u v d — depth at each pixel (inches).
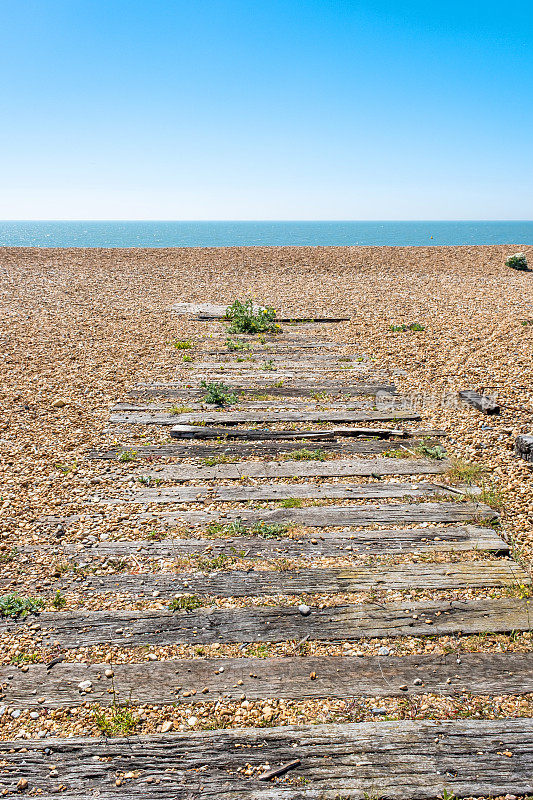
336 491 232.8
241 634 156.0
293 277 800.9
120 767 119.6
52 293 655.8
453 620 160.4
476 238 3489.2
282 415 306.8
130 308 591.2
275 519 212.2
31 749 124.0
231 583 176.7
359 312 569.3
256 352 442.9
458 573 180.2
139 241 3353.8
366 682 140.5
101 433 288.7
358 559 188.7
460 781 116.0
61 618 161.9
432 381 357.1
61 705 134.3
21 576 180.1
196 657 148.9
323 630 157.2
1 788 115.6
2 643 152.9
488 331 467.8
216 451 270.2
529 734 125.6
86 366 395.9
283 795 113.4
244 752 122.5
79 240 3786.9
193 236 4224.9
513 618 160.7
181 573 181.3
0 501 222.7
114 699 134.3
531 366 370.6
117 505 223.0
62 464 255.0
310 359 420.5
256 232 5684.1
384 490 233.5
